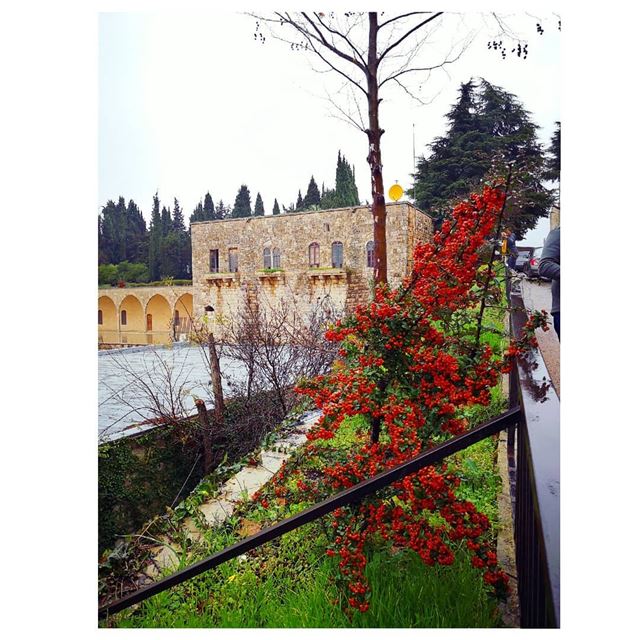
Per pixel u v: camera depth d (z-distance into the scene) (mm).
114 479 18141
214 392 22312
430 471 9133
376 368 10070
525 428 6488
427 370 9766
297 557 10750
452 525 8898
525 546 7258
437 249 10172
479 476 11930
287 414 22234
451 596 8680
